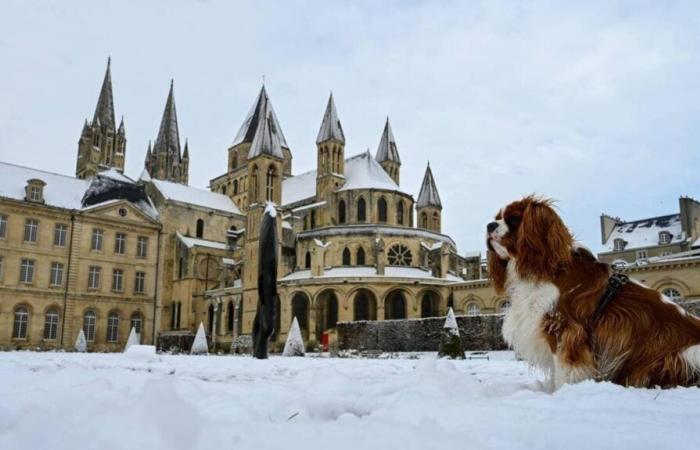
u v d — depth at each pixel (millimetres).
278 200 74812
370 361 18031
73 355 22969
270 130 75938
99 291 70188
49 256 66750
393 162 89875
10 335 63031
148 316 74438
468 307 59125
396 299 58938
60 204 68688
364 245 63938
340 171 76938
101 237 71562
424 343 45219
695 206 76750
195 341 40125
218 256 79625
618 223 86875
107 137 96375
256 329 20688
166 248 78312
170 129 110062
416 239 65375
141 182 84000
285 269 68250
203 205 84188
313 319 58000
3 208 64062
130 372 9352
